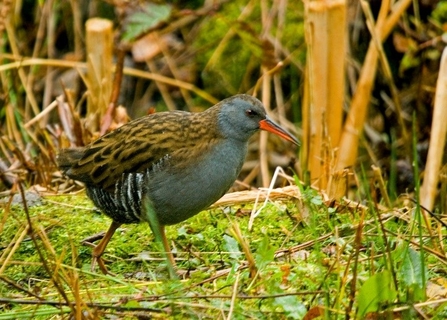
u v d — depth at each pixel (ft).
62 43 50.80
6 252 28.32
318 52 38.09
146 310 23.80
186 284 26.07
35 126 44.57
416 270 24.80
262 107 30.17
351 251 26.73
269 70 44.88
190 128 29.01
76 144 39.32
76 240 31.42
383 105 47.06
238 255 28.66
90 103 42.47
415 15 45.70
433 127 35.63
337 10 37.68
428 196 35.65
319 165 38.37
